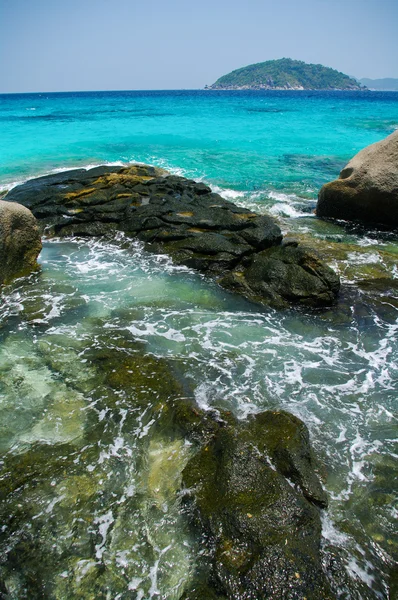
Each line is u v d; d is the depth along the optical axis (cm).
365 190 1159
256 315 723
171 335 654
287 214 1290
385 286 824
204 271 880
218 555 332
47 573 330
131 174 1508
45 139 2655
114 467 420
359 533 364
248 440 432
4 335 646
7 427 469
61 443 449
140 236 1030
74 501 385
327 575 330
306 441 436
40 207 1191
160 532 359
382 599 321
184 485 395
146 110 5275
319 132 2956
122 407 499
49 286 816
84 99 10281
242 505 362
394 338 664
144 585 323
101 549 347
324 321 709
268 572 316
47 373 558
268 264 813
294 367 588
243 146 2447
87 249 1014
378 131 2958
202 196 1267
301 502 367
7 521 366
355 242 1055
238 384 546
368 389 549
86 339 638
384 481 416
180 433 460
